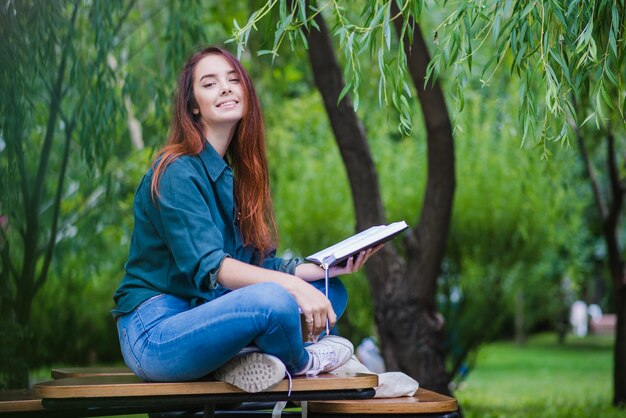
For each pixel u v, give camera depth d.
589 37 2.61
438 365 5.76
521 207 7.76
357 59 2.83
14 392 3.10
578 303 19.72
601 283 16.92
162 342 2.57
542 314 9.87
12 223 4.98
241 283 2.61
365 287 8.03
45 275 5.32
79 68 5.17
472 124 7.88
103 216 7.91
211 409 2.63
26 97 4.59
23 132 4.91
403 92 2.82
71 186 8.09
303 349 2.63
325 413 2.86
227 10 8.05
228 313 2.49
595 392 9.49
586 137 8.06
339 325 8.13
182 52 5.79
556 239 8.30
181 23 5.95
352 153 5.68
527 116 2.74
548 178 7.54
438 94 5.37
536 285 8.99
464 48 2.76
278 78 8.00
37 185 5.12
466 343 8.23
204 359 2.52
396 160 8.24
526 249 7.87
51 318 11.29
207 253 2.60
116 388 2.54
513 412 7.75
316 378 2.60
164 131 5.65
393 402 2.83
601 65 2.78
